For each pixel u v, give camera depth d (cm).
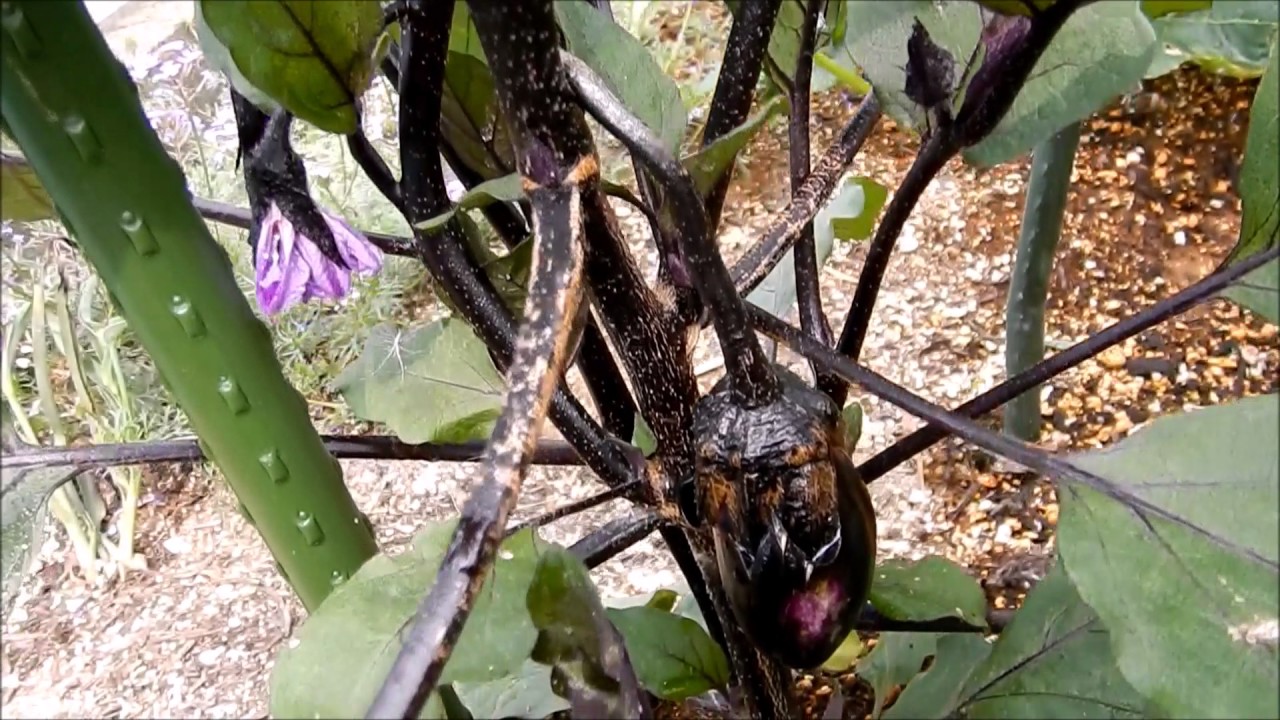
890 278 53
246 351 17
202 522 50
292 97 16
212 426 18
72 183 15
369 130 59
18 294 50
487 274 19
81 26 14
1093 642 23
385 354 27
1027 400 42
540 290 13
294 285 18
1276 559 14
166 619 46
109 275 16
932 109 19
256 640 44
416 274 57
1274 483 15
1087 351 20
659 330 19
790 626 17
